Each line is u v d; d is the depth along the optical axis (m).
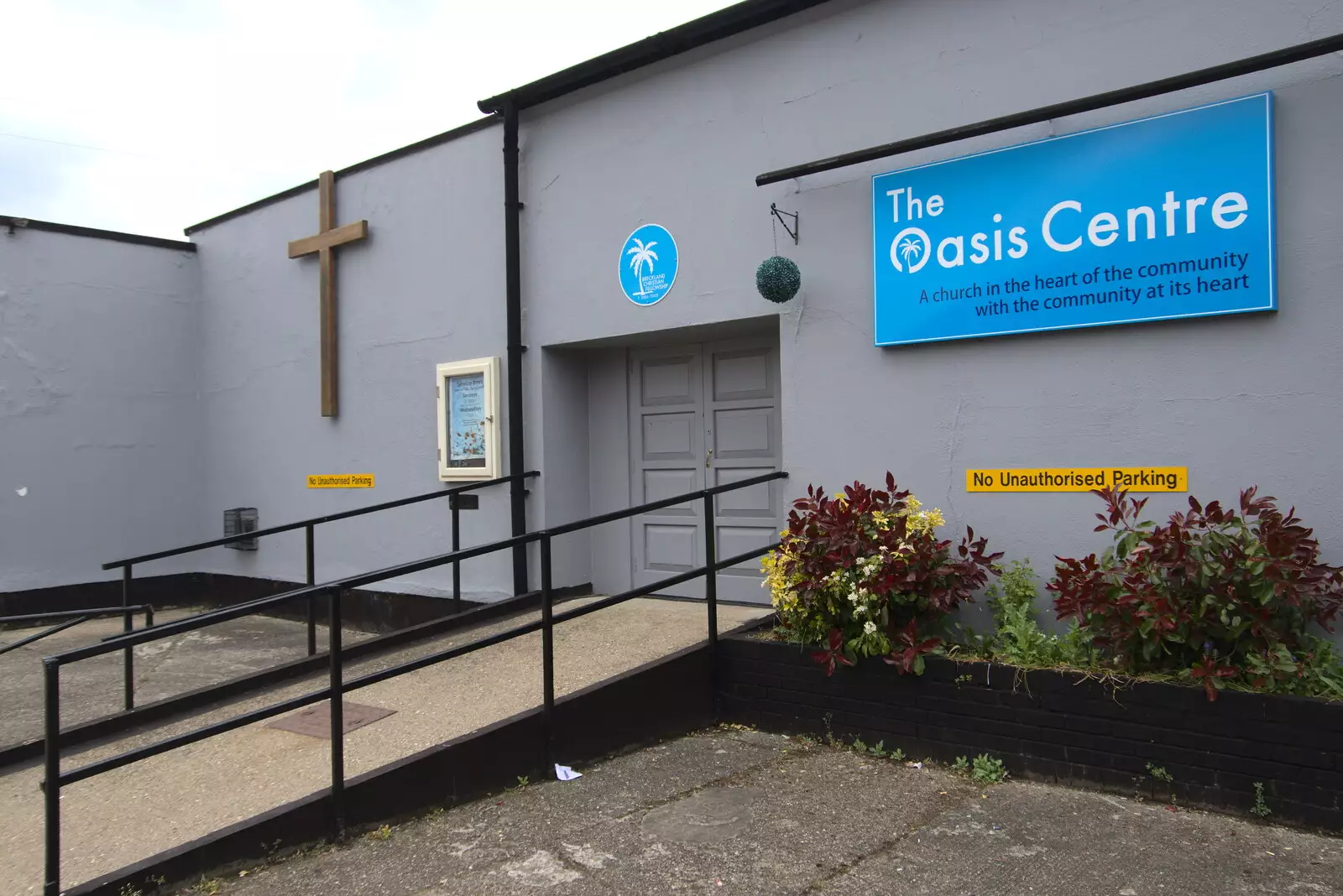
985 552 5.43
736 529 7.24
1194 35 4.87
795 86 6.26
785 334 6.23
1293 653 4.27
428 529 8.43
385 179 8.74
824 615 5.27
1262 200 4.59
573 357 7.95
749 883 3.71
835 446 6.00
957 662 4.89
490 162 7.95
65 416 10.12
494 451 7.80
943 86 5.66
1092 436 5.11
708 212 6.67
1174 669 4.48
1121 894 3.52
